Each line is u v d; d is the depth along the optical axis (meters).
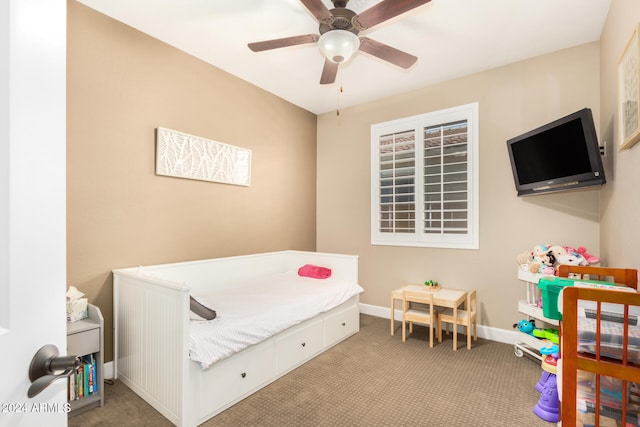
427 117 3.48
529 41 2.63
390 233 3.74
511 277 2.99
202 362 1.73
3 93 0.52
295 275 3.49
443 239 3.35
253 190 3.48
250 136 3.44
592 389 1.38
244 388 2.03
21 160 0.55
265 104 3.63
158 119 2.63
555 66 2.79
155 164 2.61
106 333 2.30
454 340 2.80
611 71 2.19
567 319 1.27
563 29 2.47
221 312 2.18
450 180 3.33
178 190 2.77
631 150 1.76
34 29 0.57
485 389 2.15
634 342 1.25
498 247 3.05
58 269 0.61
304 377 2.32
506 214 3.01
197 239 2.92
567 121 2.23
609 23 2.22
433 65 3.04
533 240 2.88
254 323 2.08
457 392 2.12
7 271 0.52
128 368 2.17
